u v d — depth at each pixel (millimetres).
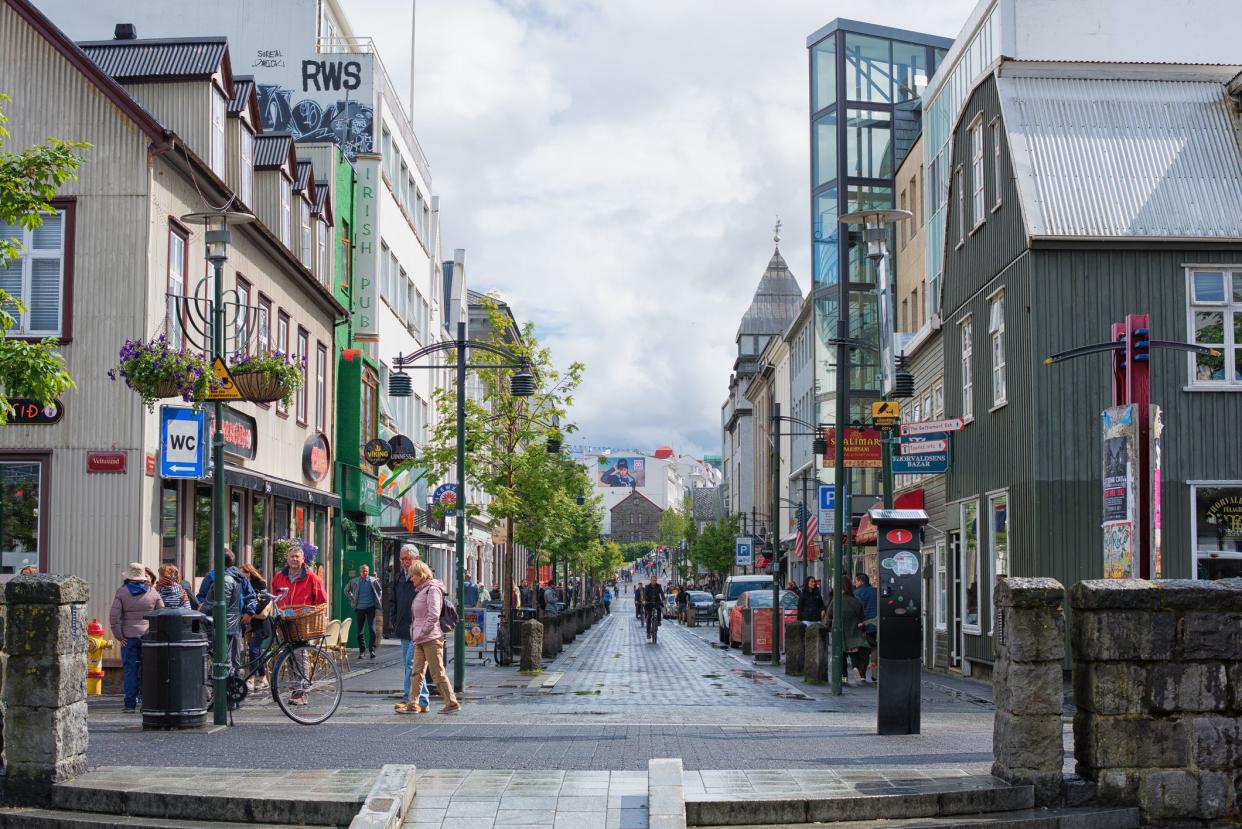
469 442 34906
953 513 31062
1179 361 23875
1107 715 10117
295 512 31656
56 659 10188
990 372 27594
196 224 24234
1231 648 10195
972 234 29000
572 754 12352
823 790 9906
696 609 73500
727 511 133750
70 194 22109
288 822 9500
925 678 29359
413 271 50000
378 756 12148
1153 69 26781
